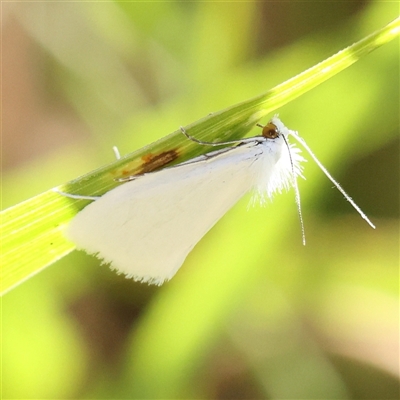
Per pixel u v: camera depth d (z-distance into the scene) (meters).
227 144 0.10
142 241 0.10
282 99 0.10
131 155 0.10
